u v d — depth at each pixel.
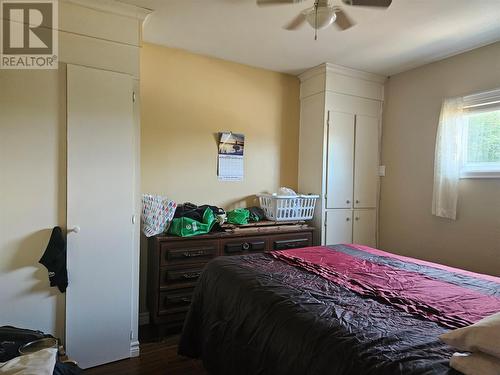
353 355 0.96
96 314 2.08
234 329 1.50
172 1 2.06
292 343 1.15
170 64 2.85
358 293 1.42
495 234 2.52
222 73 3.10
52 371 1.11
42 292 1.93
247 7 2.13
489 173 2.54
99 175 2.08
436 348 0.96
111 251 2.12
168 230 2.56
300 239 3.02
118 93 2.13
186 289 2.50
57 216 1.97
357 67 3.20
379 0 1.66
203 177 3.03
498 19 2.22
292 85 3.49
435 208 2.88
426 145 3.06
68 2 1.98
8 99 1.85
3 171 1.84
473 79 2.69
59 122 1.97
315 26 1.88
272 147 3.39
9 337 1.52
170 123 2.87
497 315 0.89
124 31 2.15
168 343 2.39
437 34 2.45
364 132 3.40
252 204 3.29
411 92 3.21
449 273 1.77
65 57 1.98
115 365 2.09
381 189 3.53
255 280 1.58
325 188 3.20
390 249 3.40
